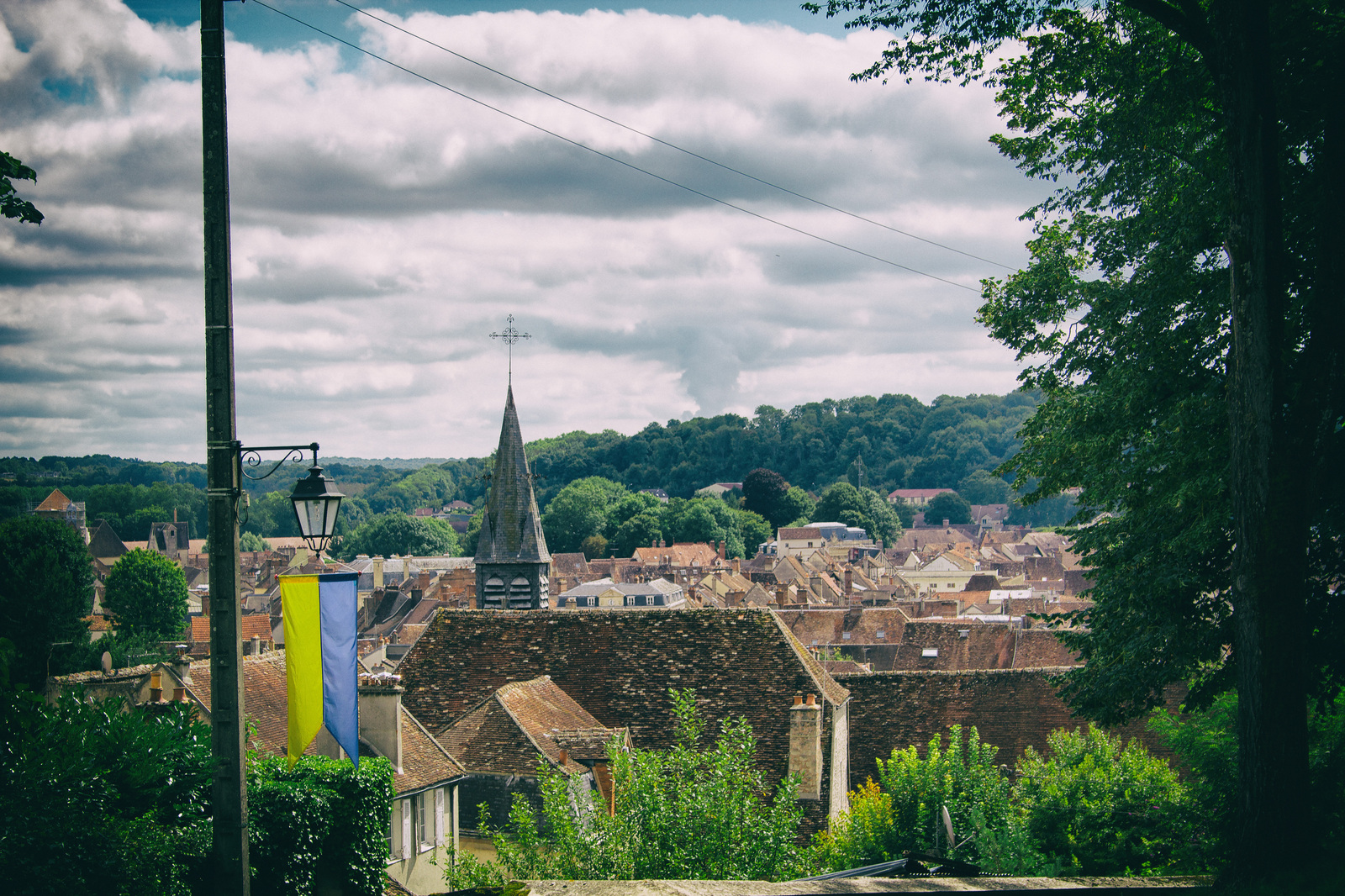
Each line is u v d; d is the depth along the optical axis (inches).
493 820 1140.5
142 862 468.1
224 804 414.0
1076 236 822.5
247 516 425.7
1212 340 690.2
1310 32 582.9
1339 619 622.2
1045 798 823.1
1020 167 826.8
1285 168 615.8
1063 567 6501.0
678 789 864.9
